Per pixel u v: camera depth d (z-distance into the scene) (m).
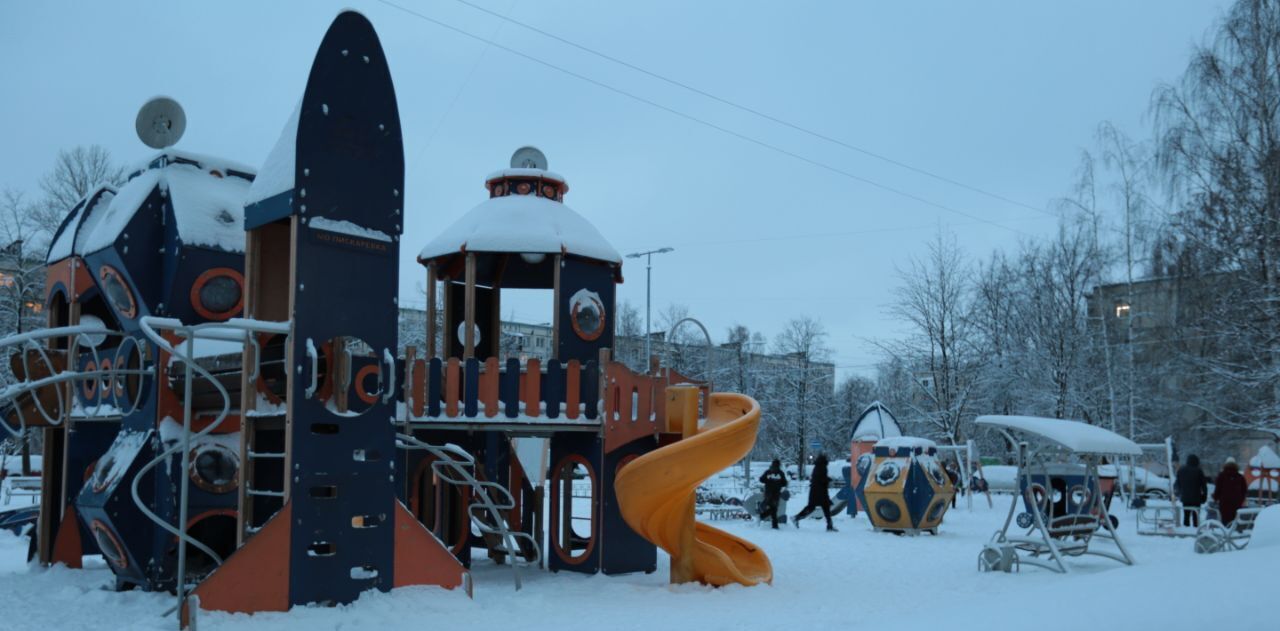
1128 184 31.83
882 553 15.62
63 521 11.80
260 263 10.88
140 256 10.52
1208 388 25.66
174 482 9.92
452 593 9.48
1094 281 34.44
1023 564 14.12
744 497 32.72
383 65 9.60
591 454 12.53
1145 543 17.64
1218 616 4.98
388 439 9.30
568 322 13.34
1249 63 24.61
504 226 13.30
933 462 19.70
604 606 9.90
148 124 11.79
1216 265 24.97
